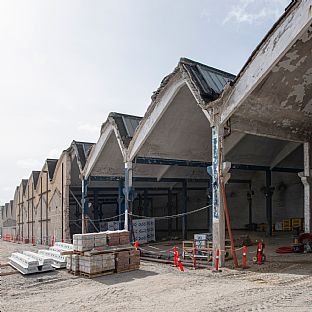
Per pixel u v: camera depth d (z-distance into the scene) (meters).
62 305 11.00
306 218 20.80
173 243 30.23
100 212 45.22
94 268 15.78
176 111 21.59
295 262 16.25
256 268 15.22
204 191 43.47
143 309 9.80
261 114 17.56
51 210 37.78
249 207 38.84
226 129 16.58
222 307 9.31
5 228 61.25
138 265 17.34
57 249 21.28
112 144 27.95
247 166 27.28
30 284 14.97
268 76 15.38
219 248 15.87
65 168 34.25
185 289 12.08
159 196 48.16
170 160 24.81
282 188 36.28
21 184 51.88
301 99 18.02
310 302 9.16
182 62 18.30
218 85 18.08
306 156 21.00
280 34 14.09
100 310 10.05
